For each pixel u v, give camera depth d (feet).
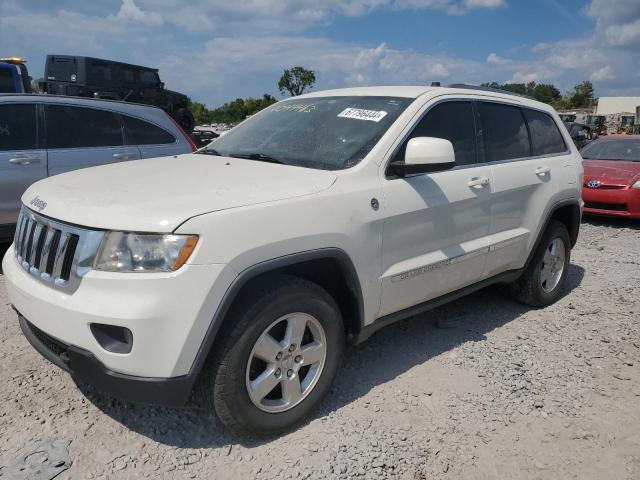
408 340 13.91
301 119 13.07
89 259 8.39
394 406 10.88
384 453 9.46
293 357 9.75
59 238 8.96
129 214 8.41
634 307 16.84
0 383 11.01
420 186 11.60
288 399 9.78
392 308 11.57
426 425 10.32
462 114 13.39
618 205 30.25
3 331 13.39
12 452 9.03
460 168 12.95
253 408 9.27
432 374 12.17
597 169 32.01
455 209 12.45
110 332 8.36
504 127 14.67
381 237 10.83
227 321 8.92
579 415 10.86
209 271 8.34
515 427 10.39
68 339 8.54
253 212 8.91
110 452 9.18
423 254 11.94
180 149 22.61
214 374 8.86
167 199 8.85
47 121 19.51
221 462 9.09
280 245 9.08
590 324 15.40
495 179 13.62
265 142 12.67
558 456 9.65
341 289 10.78
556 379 12.17
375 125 11.82
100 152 20.44
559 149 16.80
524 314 16.03
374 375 12.06
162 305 8.11
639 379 12.35
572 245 17.65
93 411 10.24
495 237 13.89
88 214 8.66
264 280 9.38
